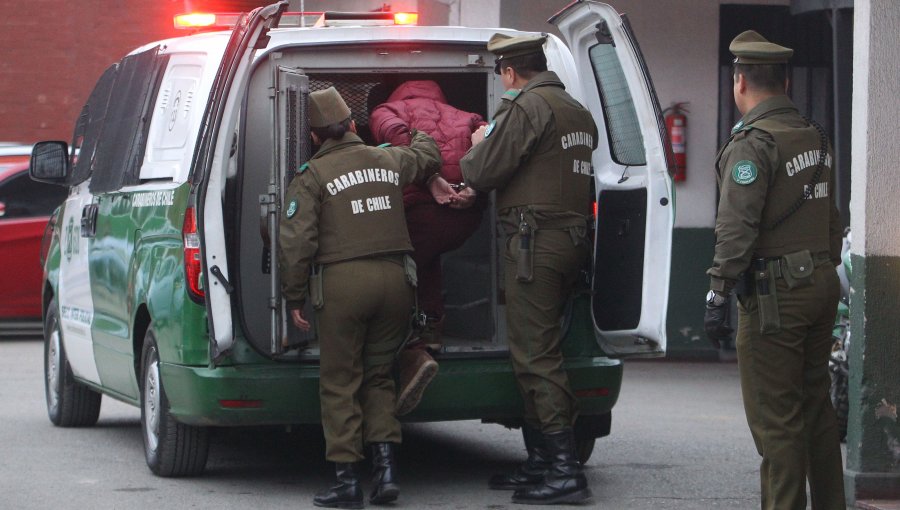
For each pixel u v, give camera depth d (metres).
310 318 17.00
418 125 16.92
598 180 17.00
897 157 15.96
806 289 13.18
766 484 13.55
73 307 21.11
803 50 33.50
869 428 15.96
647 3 32.75
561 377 15.98
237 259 15.84
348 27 16.53
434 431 22.14
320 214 15.55
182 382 16.06
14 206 35.28
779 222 13.19
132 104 19.39
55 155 22.34
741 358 13.52
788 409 13.37
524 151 15.63
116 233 18.88
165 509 15.56
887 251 15.92
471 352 16.39
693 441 21.14
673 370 30.94
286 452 19.91
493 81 17.06
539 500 15.92
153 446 17.52
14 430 21.61
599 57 16.92
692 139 32.94
